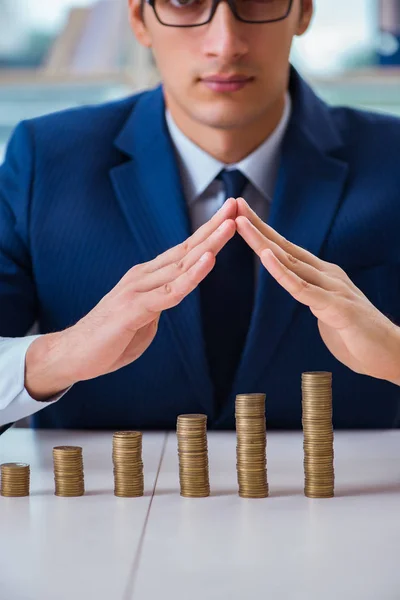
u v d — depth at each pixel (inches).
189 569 43.3
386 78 137.8
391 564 43.8
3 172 87.7
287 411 82.5
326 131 85.3
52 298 85.1
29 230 85.0
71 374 66.5
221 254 80.2
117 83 137.6
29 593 40.5
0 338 70.7
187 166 82.7
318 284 63.3
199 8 73.1
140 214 82.8
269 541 47.5
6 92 139.7
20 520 51.9
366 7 139.5
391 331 64.0
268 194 83.3
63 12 139.9
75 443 73.9
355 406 83.9
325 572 42.7
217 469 63.9
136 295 63.4
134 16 82.4
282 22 73.9
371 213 83.3
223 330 80.8
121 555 45.4
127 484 56.7
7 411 69.1
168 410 82.5
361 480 60.4
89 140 86.7
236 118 76.2
